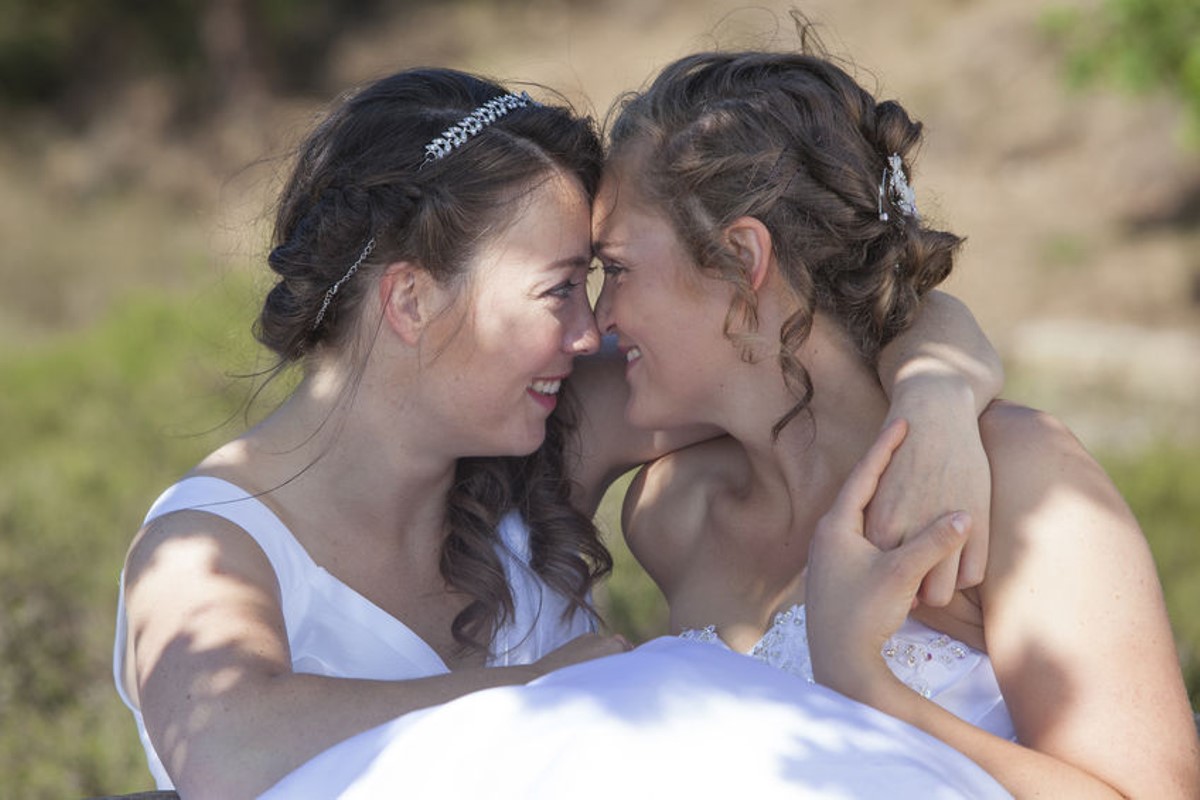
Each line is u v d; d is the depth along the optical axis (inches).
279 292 148.2
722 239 135.3
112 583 370.0
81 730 296.7
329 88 1406.3
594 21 1397.6
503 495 157.5
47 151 1369.3
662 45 1309.1
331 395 146.9
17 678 314.2
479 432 145.9
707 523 161.2
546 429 164.1
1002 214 1042.1
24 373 657.0
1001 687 126.0
